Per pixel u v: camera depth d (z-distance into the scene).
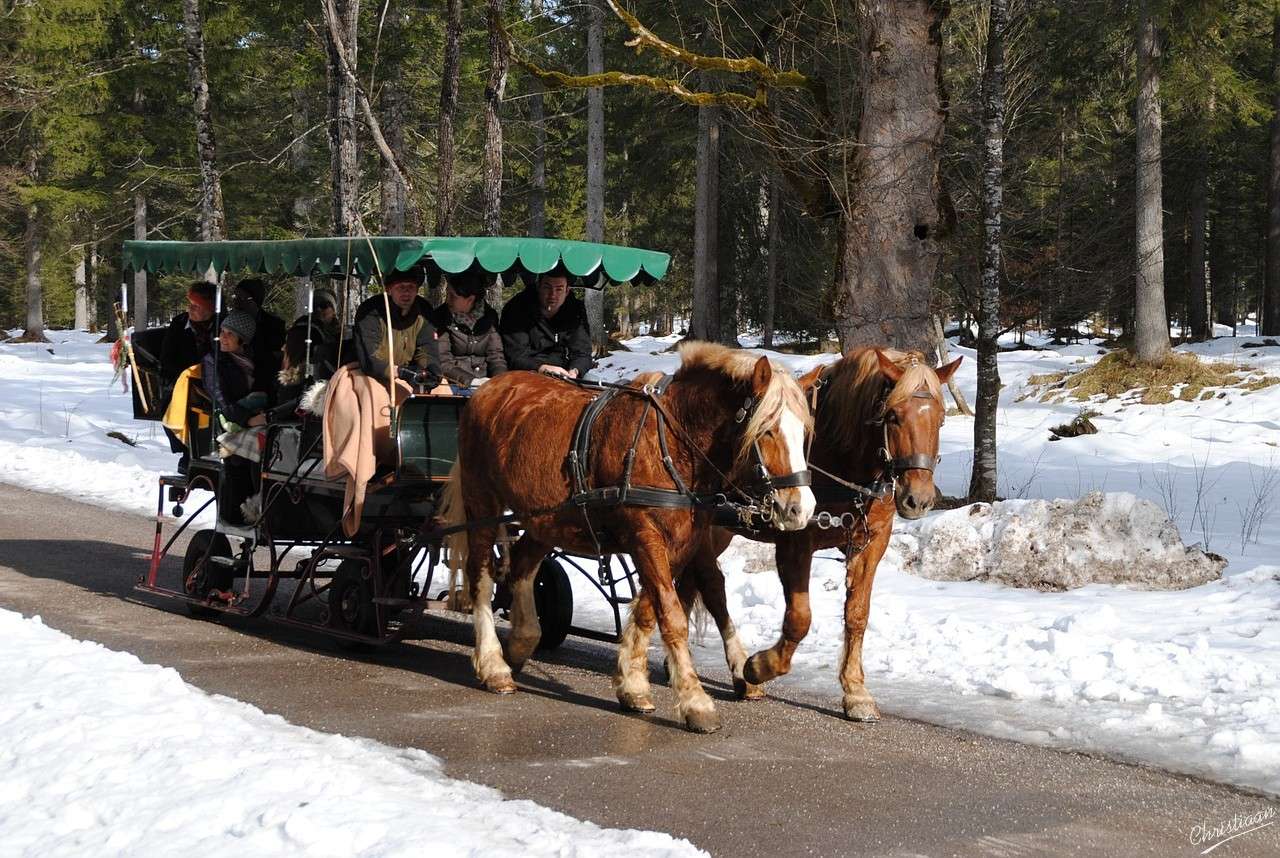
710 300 35.25
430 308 9.31
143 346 11.02
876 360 7.13
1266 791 5.98
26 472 18.78
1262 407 23.80
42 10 38.94
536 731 6.80
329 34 18.44
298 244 9.04
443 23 27.58
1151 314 27.17
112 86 38.25
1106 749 6.65
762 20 18.66
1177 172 40.41
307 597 9.21
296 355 9.60
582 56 37.56
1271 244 35.66
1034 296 15.86
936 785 5.97
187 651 8.70
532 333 9.54
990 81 13.73
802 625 7.34
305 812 4.58
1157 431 23.08
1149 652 8.30
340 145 18.59
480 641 7.96
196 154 38.50
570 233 52.69
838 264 14.14
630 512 7.05
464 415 8.28
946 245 15.06
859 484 7.23
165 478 10.64
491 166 17.73
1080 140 28.86
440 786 5.51
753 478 6.56
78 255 50.03
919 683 8.10
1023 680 7.90
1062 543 10.98
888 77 13.63
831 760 6.36
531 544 8.23
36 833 4.47
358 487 8.33
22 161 44.97
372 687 7.80
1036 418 25.08
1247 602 9.84
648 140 40.34
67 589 10.77
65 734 5.47
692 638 9.52
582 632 9.07
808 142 14.22
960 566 11.31
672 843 4.68
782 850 5.02
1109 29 26.00
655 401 7.03
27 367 40.00
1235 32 31.11
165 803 4.70
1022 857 5.04
